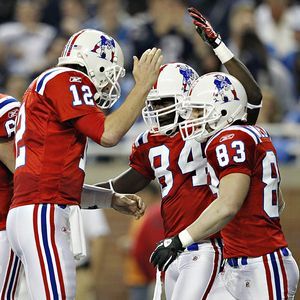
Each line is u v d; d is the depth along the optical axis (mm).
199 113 20375
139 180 22625
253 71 39531
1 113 20969
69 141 19891
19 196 19812
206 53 40312
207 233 18844
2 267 21109
